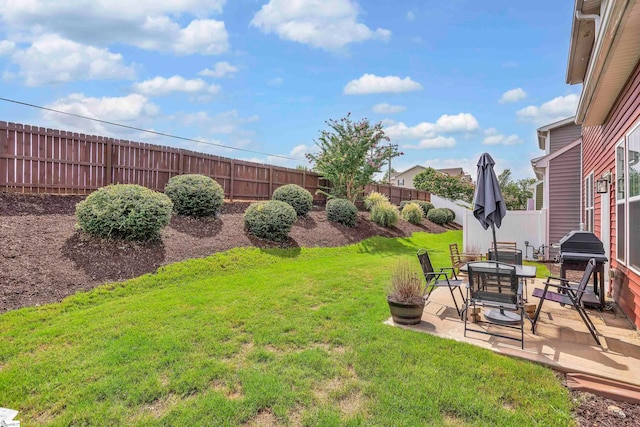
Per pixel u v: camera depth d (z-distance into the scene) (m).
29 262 4.95
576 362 2.96
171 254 6.53
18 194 6.75
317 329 3.71
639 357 3.07
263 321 3.91
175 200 8.34
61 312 4.14
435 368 2.84
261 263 7.36
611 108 5.09
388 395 2.46
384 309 4.43
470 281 3.73
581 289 3.66
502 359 3.02
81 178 7.71
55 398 2.40
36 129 7.04
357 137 13.80
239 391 2.53
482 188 4.79
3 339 3.33
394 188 19.91
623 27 3.02
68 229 6.14
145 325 3.73
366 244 11.12
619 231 4.69
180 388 2.54
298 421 2.19
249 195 11.91
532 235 9.61
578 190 8.98
